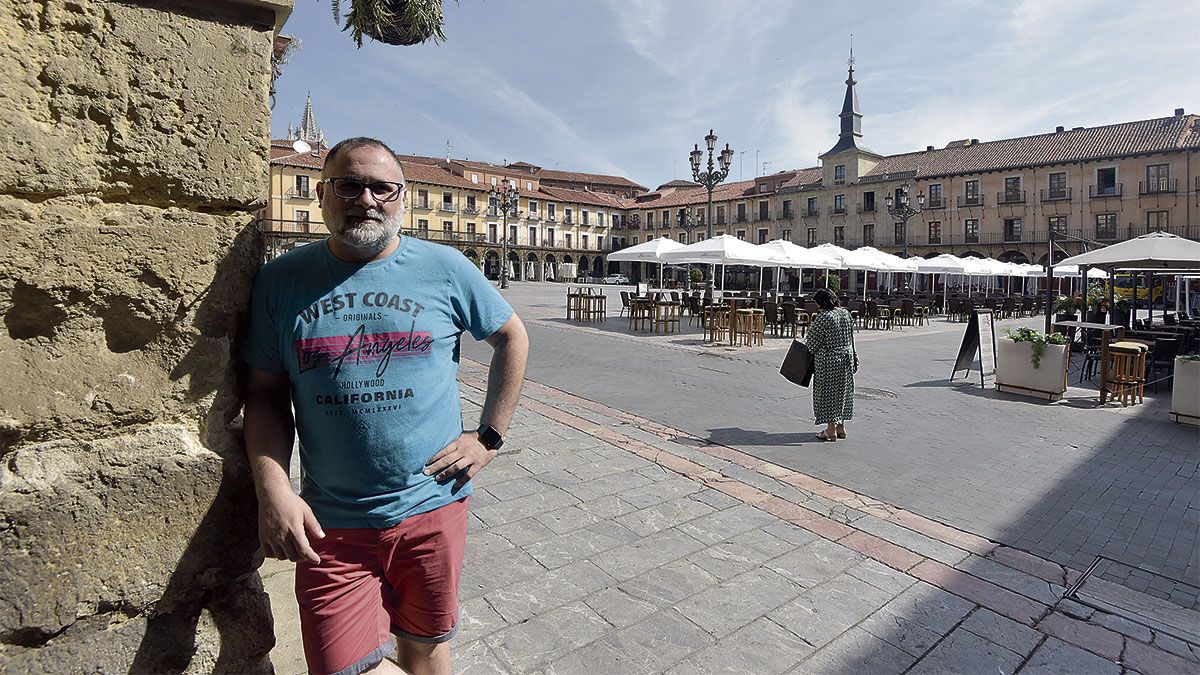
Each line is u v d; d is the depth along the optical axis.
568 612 2.73
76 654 1.22
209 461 1.34
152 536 1.28
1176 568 3.31
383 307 1.41
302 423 1.42
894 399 7.86
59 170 1.15
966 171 47.94
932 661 2.45
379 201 1.39
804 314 15.58
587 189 83.31
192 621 1.37
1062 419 6.80
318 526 1.36
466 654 2.40
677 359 11.05
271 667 1.51
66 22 1.14
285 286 1.41
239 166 1.33
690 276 39.66
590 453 5.21
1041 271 26.78
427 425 1.47
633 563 3.22
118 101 1.20
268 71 1.36
